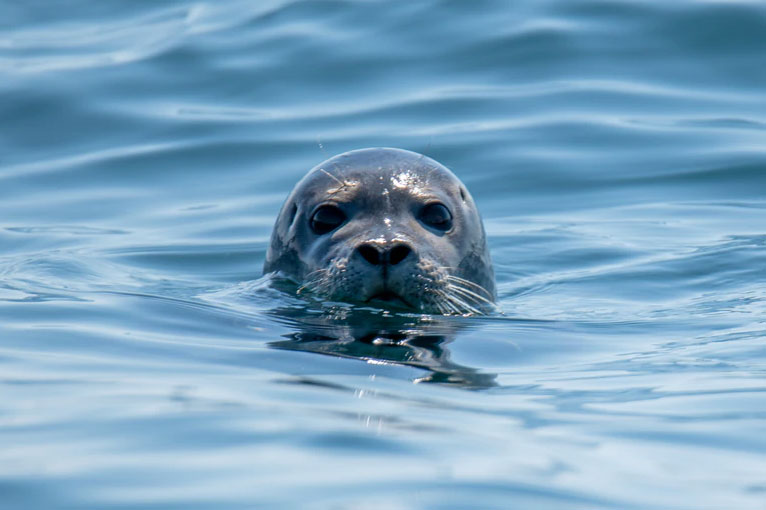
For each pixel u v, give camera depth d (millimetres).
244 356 18797
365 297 22906
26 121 43156
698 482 12688
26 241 33688
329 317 22344
